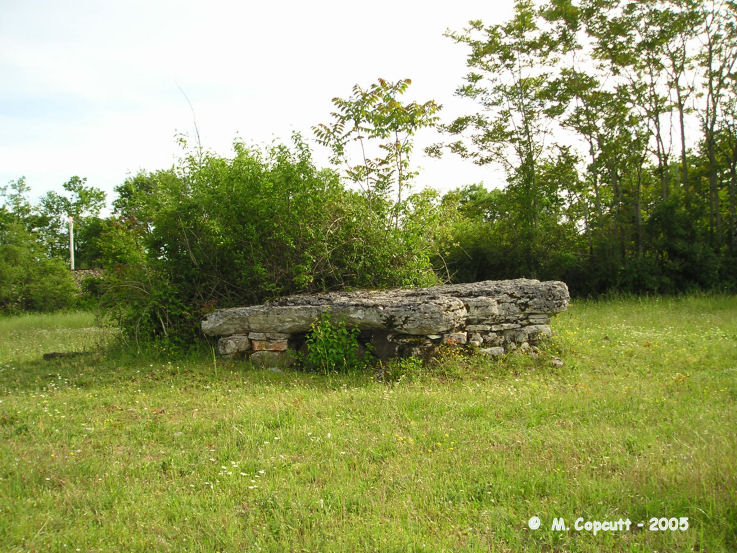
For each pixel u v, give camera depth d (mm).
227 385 8555
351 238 11891
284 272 11633
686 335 11234
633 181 25141
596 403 6828
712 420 5941
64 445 5941
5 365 10656
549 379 8375
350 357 9344
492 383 8195
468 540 3820
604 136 23312
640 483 4438
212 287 11664
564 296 9844
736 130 22328
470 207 26328
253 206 11328
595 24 22906
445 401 7121
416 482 4734
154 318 11312
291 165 11703
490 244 23844
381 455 5414
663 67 22844
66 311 26812
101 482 4961
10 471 5203
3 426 6672
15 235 31016
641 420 6086
